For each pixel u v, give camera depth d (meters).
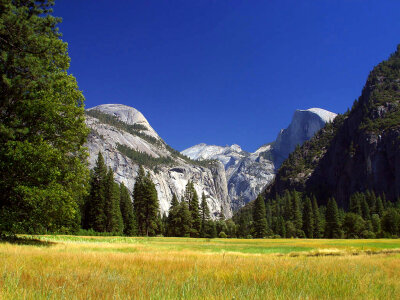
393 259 14.86
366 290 5.93
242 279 6.98
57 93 21.20
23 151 18.14
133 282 6.08
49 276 6.45
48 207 19.73
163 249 24.92
